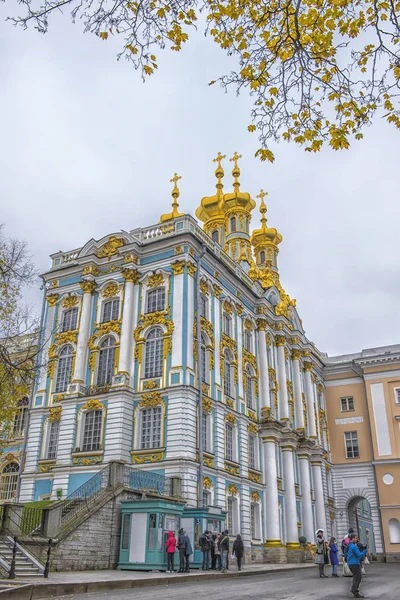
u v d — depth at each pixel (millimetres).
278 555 38312
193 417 33062
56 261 42188
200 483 31719
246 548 36031
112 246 39375
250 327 44531
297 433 46812
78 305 39438
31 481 35688
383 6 9828
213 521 28531
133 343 36125
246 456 38812
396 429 53656
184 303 35125
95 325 37938
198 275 37062
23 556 20219
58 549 21719
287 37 10125
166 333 34844
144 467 32188
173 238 37188
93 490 27078
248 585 20500
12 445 42062
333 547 27766
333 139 10719
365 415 56500
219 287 40250
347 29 10461
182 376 33250
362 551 17250
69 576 19516
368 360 56406
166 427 32625
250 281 46781
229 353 39906
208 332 37312
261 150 10719
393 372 55375
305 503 46906
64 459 34500
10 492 40781
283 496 42875
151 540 24219
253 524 38531
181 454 31469
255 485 39219
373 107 10430
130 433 33688
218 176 59000
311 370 55000
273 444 41500
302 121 10688
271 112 10625
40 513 23688
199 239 37688
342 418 57562
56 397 37312
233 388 39281
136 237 39375
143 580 19406
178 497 29781
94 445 34125
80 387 36219
